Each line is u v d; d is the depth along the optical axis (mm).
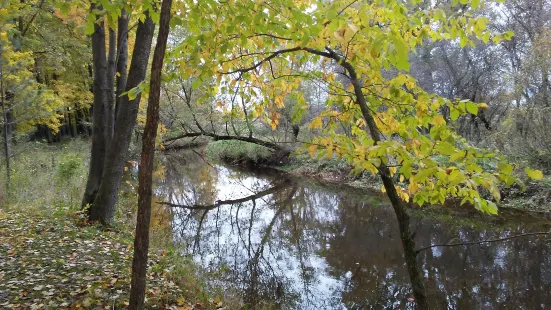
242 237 9984
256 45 3781
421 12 2672
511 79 14211
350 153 2354
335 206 14047
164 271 5535
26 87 10305
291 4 2605
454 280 7043
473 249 8734
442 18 2641
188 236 9695
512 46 16156
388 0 2451
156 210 12516
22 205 7941
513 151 12953
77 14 4324
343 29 2100
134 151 17141
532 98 13156
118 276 4832
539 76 12727
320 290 6664
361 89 3336
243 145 23141
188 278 5684
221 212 13031
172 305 4535
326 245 9367
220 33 3160
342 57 2918
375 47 2109
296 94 4117
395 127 3162
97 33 7844
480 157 2109
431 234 10023
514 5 16016
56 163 12805
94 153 8047
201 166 24031
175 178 19641
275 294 6418
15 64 9781
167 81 3168
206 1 2932
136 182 14930
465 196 2365
